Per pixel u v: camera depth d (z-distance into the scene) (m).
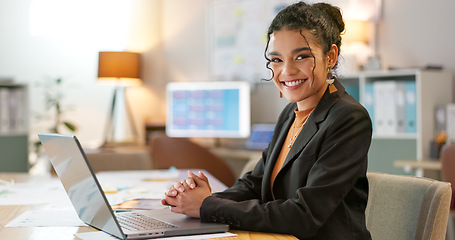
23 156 5.41
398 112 3.95
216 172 4.47
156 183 2.47
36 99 6.22
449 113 3.82
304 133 1.53
